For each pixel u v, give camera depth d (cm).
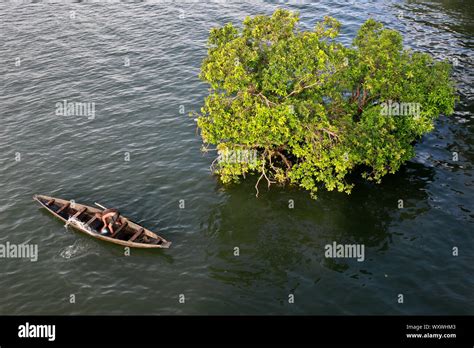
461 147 3572
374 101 3369
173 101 4284
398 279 2594
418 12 5819
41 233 2998
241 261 2750
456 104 4047
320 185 3278
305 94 3083
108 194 3291
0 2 6738
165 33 5544
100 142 3822
